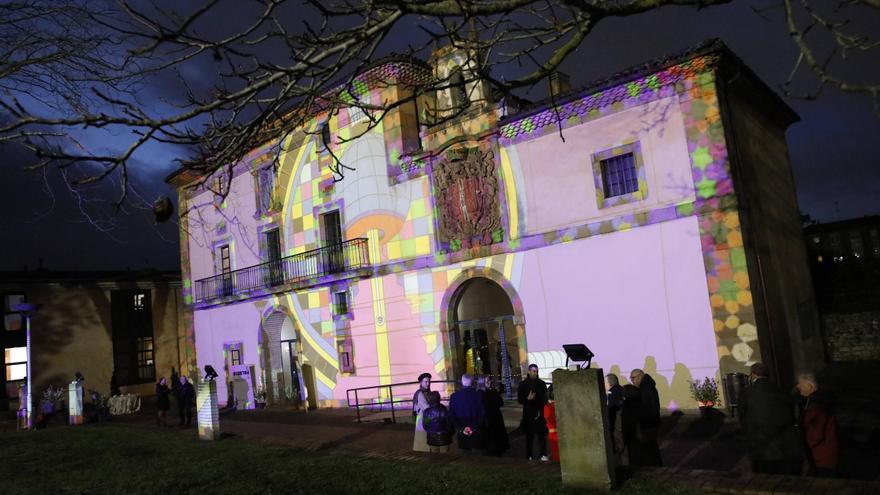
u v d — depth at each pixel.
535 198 15.45
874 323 17.97
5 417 23.50
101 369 28.25
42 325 26.84
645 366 13.42
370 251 18.98
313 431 14.82
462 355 17.30
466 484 6.39
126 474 8.99
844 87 2.37
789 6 2.56
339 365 19.66
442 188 17.30
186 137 3.29
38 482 8.86
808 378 5.95
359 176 19.39
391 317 18.34
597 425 5.76
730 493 5.34
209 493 7.34
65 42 3.85
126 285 29.67
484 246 16.30
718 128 12.82
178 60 2.99
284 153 22.08
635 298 13.66
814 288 18.92
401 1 3.00
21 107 2.77
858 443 9.05
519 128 15.71
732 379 12.27
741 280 12.40
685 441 10.43
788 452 5.82
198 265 25.91
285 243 21.97
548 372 14.88
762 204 14.59
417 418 9.17
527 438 9.43
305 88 3.33
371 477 7.19
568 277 14.74
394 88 18.38
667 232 13.34
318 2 3.05
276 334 23.19
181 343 31.11
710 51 12.52
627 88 13.91
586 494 5.63
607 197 14.37
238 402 23.20
